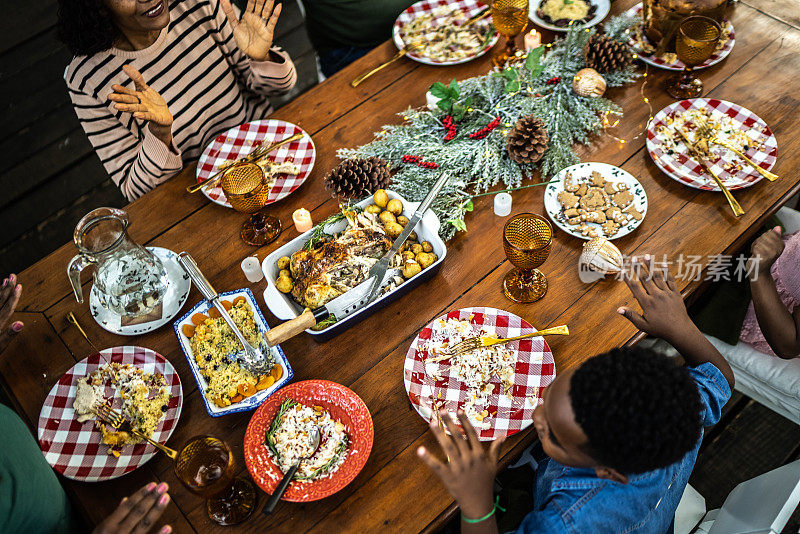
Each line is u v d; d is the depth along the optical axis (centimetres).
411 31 197
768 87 171
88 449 124
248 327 135
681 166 157
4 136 294
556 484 107
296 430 119
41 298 150
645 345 210
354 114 179
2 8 297
